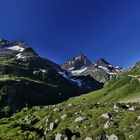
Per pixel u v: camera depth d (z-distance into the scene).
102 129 76.44
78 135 81.00
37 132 103.94
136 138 67.12
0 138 100.56
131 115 79.88
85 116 94.12
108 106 107.81
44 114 132.50
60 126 98.06
